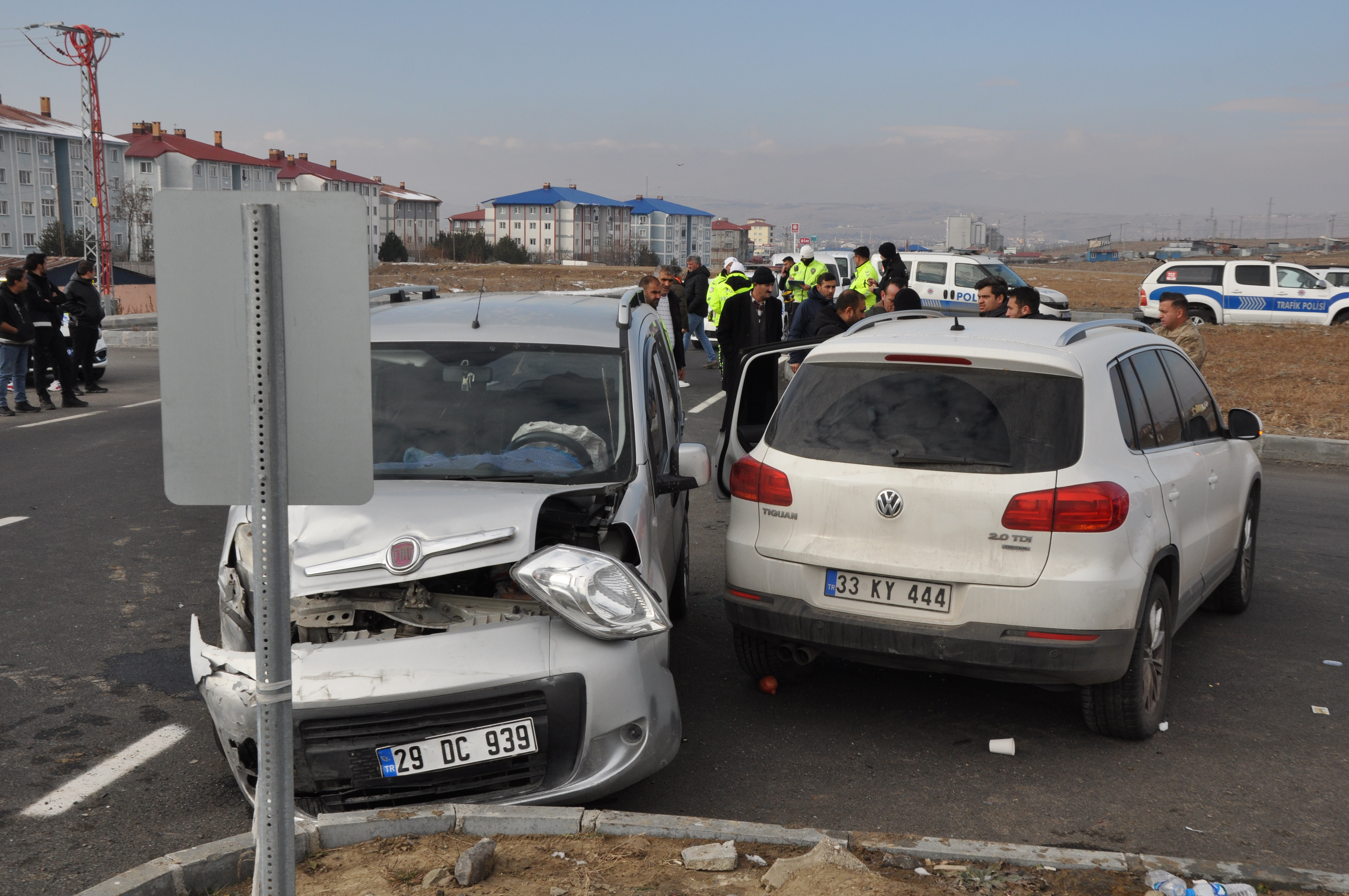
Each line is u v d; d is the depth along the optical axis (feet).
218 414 7.77
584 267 433.48
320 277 7.57
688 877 10.78
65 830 12.58
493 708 11.85
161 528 27.66
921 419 15.21
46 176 341.82
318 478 7.74
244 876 10.68
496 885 10.53
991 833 12.99
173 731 15.43
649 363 17.94
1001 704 17.25
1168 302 30.63
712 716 16.56
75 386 50.49
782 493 15.70
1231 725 16.49
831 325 38.14
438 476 14.85
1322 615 22.25
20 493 31.32
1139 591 14.65
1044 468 14.40
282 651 7.80
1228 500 19.84
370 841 11.35
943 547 14.67
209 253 7.65
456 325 17.53
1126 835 12.99
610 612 12.17
